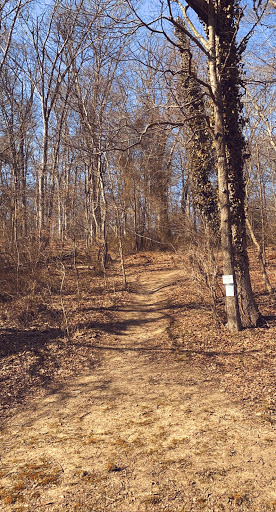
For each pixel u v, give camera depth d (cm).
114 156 1611
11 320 1038
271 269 1609
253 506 322
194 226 1064
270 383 576
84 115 1772
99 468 394
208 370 674
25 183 2178
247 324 878
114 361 784
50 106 2081
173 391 597
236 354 732
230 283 858
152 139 1120
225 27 891
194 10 898
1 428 518
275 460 383
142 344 880
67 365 767
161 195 2338
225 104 900
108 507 332
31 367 746
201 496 338
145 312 1183
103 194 1659
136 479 370
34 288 1322
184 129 1325
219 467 379
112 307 1227
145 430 474
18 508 338
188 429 465
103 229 1825
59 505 339
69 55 2092
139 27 824
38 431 501
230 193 898
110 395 608
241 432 444
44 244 1498
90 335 947
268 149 1348
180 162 1753
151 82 962
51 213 1571
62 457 423
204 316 1009
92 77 1931
